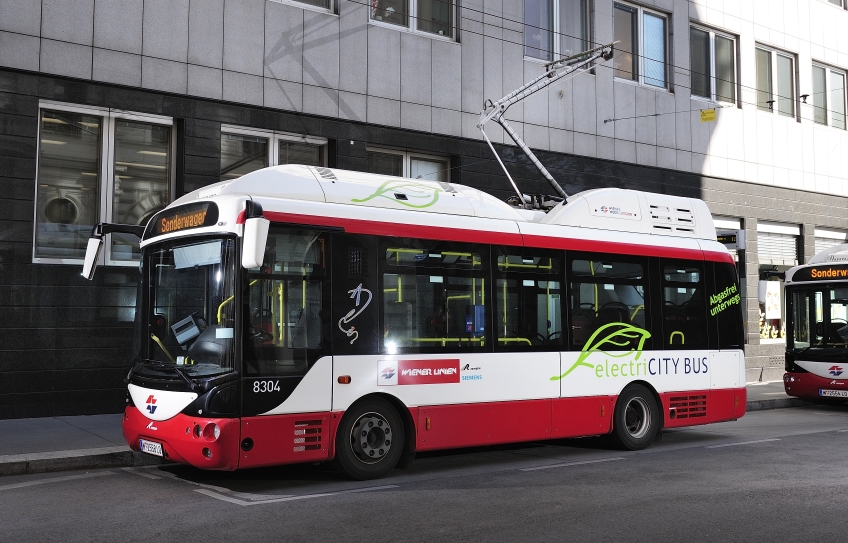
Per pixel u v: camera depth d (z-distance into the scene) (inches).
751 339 883.4
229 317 311.7
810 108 972.6
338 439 335.3
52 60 496.1
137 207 538.0
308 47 593.0
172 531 256.4
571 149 743.7
